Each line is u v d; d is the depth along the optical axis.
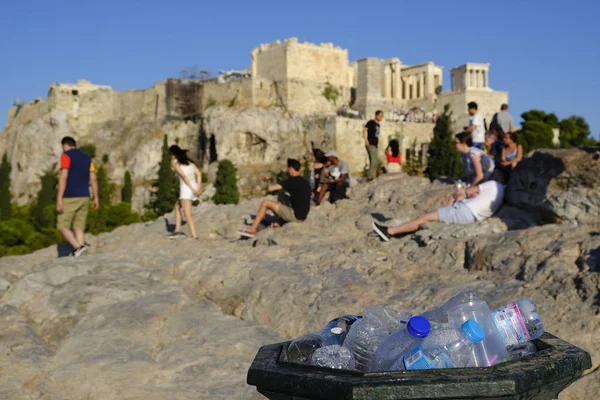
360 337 2.88
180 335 6.96
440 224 9.80
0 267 10.91
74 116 94.38
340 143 67.81
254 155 71.94
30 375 6.11
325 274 8.30
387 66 87.88
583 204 8.58
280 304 7.57
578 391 5.33
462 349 2.53
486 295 6.83
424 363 2.48
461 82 82.25
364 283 7.85
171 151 13.07
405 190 14.43
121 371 6.08
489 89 76.62
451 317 2.79
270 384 2.52
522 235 8.00
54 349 6.93
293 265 8.99
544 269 6.98
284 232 12.12
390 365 2.65
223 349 6.55
